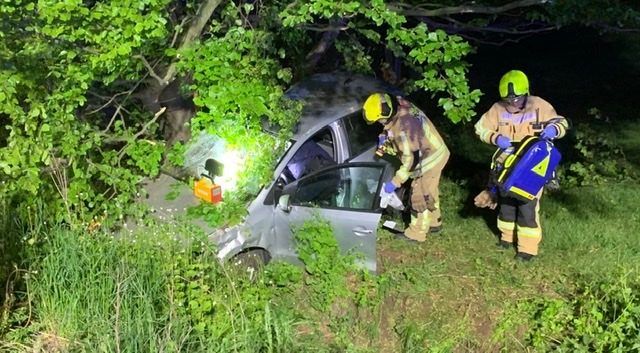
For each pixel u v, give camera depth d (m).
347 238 5.94
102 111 6.80
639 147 9.47
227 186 5.83
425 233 6.61
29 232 5.41
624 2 7.40
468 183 8.20
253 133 5.62
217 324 4.93
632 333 5.08
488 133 6.02
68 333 4.85
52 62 5.09
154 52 5.54
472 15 9.28
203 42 5.79
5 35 4.92
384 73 8.52
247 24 6.22
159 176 6.34
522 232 6.27
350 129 6.29
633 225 7.08
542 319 5.48
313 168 6.05
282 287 5.86
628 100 11.58
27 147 5.03
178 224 5.61
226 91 5.23
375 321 5.72
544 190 7.90
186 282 5.27
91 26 4.88
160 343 4.48
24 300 5.12
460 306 5.80
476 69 13.08
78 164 5.61
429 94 10.48
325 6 5.14
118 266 5.05
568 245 6.60
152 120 5.95
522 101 5.93
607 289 5.48
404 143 5.96
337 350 5.35
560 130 5.85
